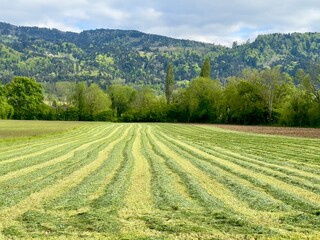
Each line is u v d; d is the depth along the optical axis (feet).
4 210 45.06
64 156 105.70
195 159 97.60
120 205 47.44
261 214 43.78
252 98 368.48
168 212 44.34
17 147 133.59
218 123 409.28
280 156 107.24
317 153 115.75
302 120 309.83
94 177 68.90
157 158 100.01
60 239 35.04
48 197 52.29
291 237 35.65
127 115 468.34
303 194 55.26
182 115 450.30
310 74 306.14
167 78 556.51
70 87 574.56
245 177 69.87
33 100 497.05
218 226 38.91
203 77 467.11
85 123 376.07
